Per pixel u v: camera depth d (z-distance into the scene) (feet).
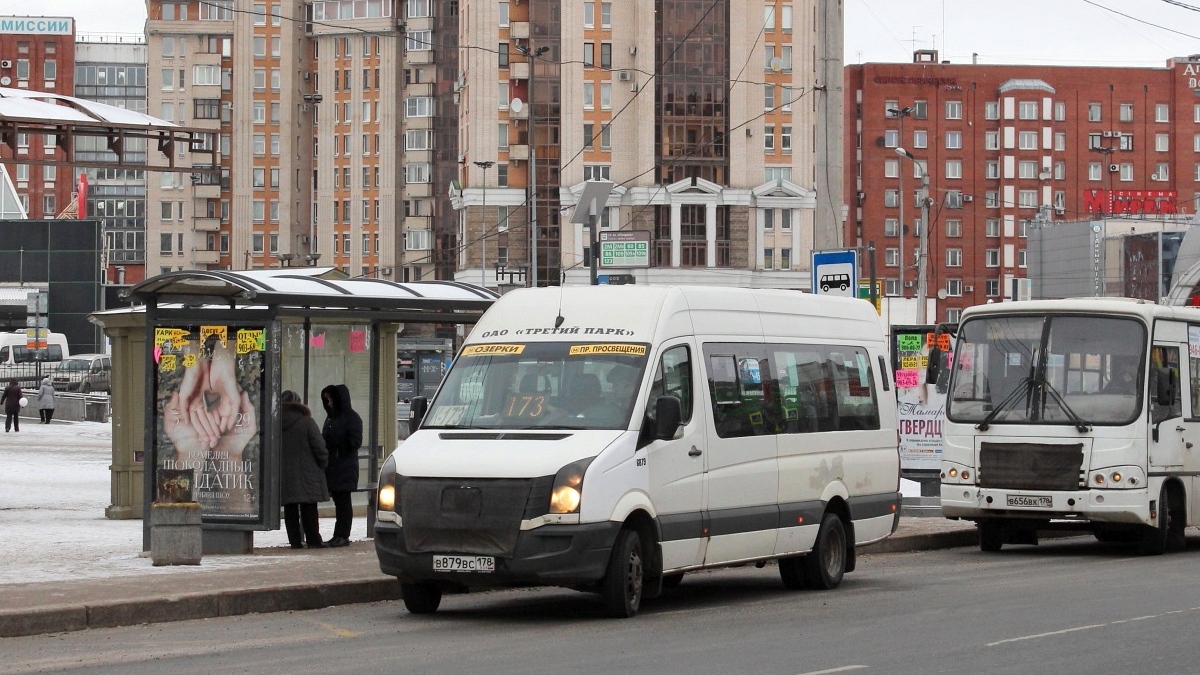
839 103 81.35
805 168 341.00
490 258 336.49
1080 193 483.10
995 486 71.56
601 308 49.39
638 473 45.88
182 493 57.11
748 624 45.01
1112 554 73.20
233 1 460.14
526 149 333.83
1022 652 38.75
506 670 36.04
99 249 344.69
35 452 147.74
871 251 88.38
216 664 37.70
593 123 333.01
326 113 449.48
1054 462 70.38
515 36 335.06
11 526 75.61
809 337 56.75
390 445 77.05
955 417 73.05
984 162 479.00
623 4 333.42
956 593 53.98
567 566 43.57
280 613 48.32
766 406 53.06
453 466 44.50
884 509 59.98
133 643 41.60
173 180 460.14
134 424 80.94
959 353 73.82
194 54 460.55
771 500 52.65
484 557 43.80
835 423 57.21
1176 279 271.69
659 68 333.62
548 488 43.75
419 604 47.93
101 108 74.74
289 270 72.49
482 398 48.06
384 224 436.35
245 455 60.29
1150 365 70.59
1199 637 41.60
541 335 49.16
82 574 53.01
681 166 333.83
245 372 60.39
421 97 413.59
